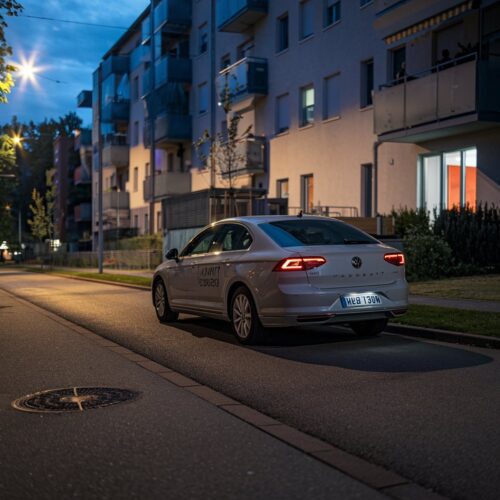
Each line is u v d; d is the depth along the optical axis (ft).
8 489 12.35
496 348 25.73
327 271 26.00
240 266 28.27
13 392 20.39
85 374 23.03
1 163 80.07
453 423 15.90
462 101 53.88
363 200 76.18
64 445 14.90
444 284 48.85
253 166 95.45
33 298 60.64
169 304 36.17
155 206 136.36
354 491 11.94
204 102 119.55
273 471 13.02
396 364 23.21
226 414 17.43
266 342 28.40
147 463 13.61
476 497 11.59
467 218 57.11
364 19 75.10
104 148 170.91
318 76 83.92
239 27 100.99
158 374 22.86
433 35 64.28
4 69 37.37
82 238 234.99
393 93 62.18
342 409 17.44
